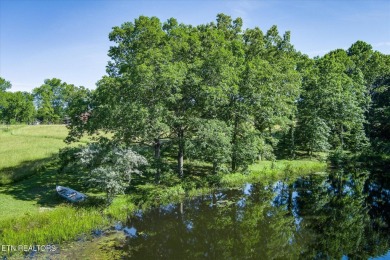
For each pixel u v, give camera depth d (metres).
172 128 26.30
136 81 21.86
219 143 24.98
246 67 27.36
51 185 24.91
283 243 17.09
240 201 24.14
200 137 24.61
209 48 26.89
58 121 96.69
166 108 23.19
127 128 23.47
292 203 23.98
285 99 32.78
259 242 17.22
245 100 27.92
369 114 50.06
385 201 24.72
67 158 24.77
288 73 33.00
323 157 39.72
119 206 20.48
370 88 55.00
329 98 39.56
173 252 15.81
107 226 18.39
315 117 38.91
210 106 24.59
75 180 26.31
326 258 15.35
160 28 25.95
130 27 25.58
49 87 100.00
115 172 20.08
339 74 42.75
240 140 29.50
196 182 26.47
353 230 19.05
